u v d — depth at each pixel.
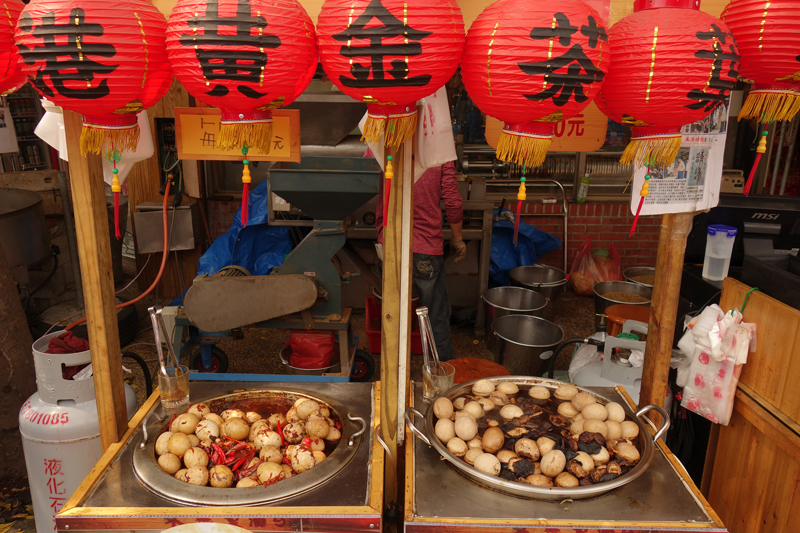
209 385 1.89
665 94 1.11
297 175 2.78
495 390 1.77
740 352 1.70
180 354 3.03
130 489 1.40
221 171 5.04
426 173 3.14
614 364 2.24
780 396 1.63
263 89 1.03
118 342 1.61
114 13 1.02
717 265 2.45
